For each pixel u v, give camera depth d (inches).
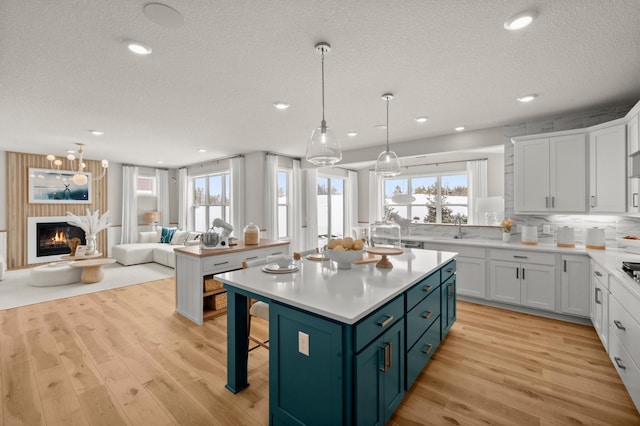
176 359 96.3
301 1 60.8
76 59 84.6
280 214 251.6
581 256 120.2
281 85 103.3
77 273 188.5
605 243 129.1
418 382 83.7
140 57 83.8
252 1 60.7
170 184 324.8
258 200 230.4
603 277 97.9
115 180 284.2
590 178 122.0
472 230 167.5
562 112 131.6
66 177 254.5
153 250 252.7
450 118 140.4
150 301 153.3
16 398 76.6
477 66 89.1
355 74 94.7
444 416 70.4
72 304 148.3
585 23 67.9
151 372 88.8
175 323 125.0
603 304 98.3
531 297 132.2
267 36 73.7
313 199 259.4
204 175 290.7
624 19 66.3
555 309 126.6
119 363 93.7
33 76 95.0
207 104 121.8
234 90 107.6
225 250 130.3
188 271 129.0
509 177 151.5
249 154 236.8
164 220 315.9
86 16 65.5
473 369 90.2
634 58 84.0
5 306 144.9
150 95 112.0
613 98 114.8
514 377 86.0
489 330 117.7
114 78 97.0
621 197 110.6
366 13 64.8
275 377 64.7
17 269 222.8
